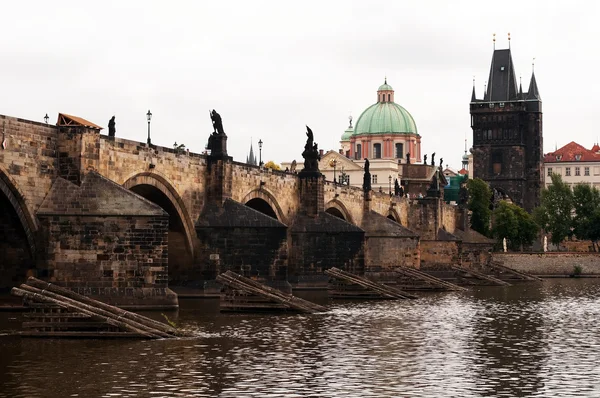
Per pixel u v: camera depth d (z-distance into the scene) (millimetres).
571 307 141125
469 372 73875
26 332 87312
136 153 124062
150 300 108625
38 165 107125
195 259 142000
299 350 84375
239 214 143250
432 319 116562
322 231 177000
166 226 108438
